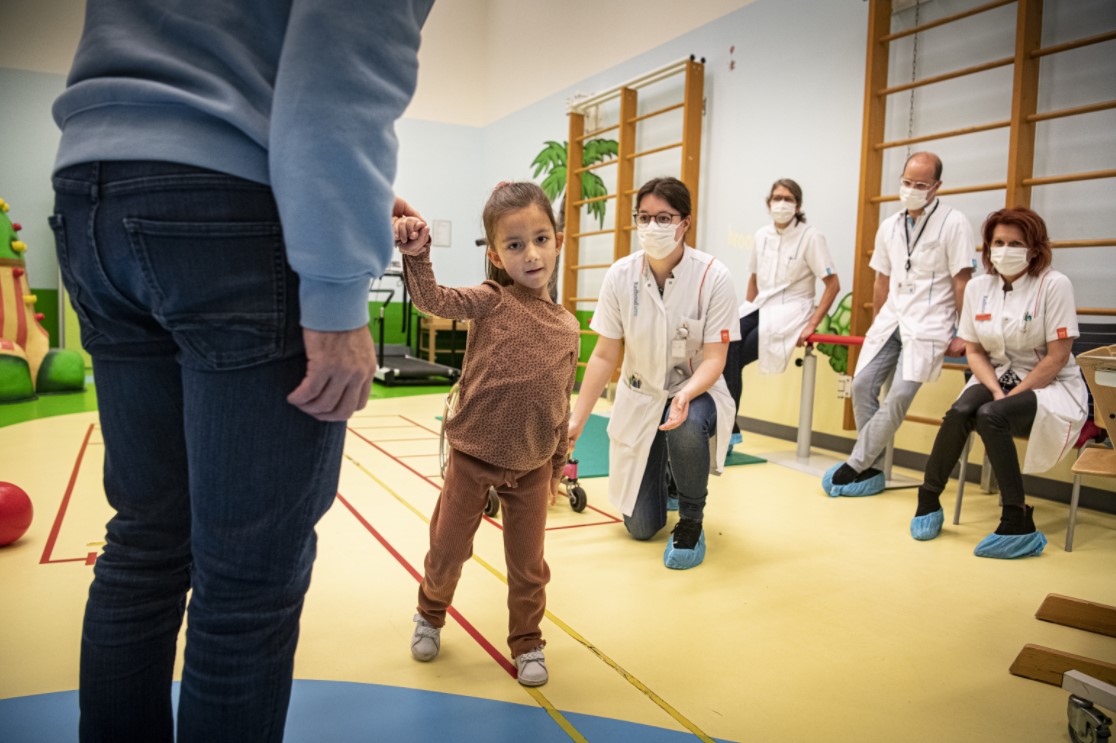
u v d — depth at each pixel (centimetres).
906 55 379
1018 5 317
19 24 689
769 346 388
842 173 409
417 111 803
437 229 819
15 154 693
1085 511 302
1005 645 173
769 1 452
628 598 195
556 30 681
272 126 67
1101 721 128
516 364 145
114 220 68
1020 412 247
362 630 170
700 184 507
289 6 76
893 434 330
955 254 312
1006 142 339
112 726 82
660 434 237
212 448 73
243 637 75
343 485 305
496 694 143
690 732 132
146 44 71
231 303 70
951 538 258
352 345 73
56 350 552
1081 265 314
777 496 312
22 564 203
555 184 688
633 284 227
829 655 165
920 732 135
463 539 152
